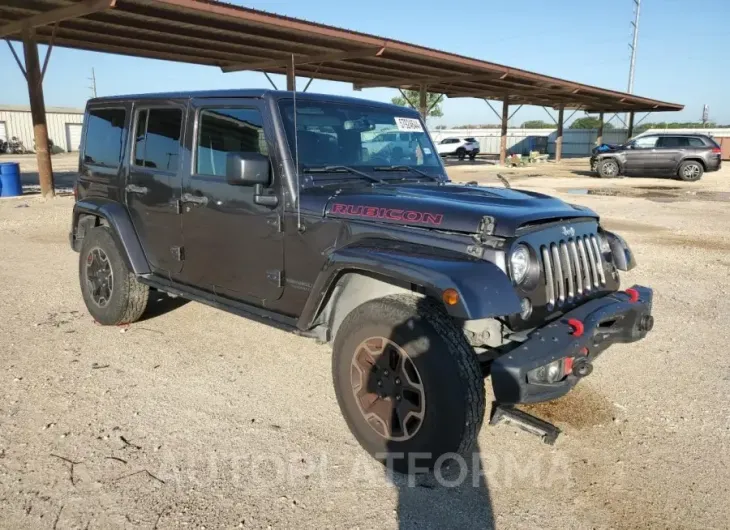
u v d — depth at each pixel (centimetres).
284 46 1625
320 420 379
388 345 312
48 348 488
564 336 301
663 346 515
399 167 437
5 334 518
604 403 408
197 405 395
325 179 381
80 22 1352
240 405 397
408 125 461
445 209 326
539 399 292
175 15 1280
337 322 365
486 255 303
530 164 3581
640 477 322
